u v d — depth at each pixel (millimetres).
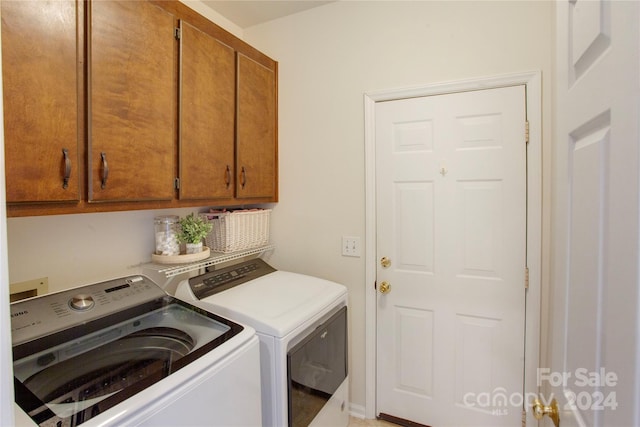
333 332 1651
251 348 1147
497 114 1643
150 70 1288
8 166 909
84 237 1428
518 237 1633
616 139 518
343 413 1782
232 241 1831
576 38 715
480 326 1730
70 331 1084
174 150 1407
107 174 1141
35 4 955
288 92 2131
